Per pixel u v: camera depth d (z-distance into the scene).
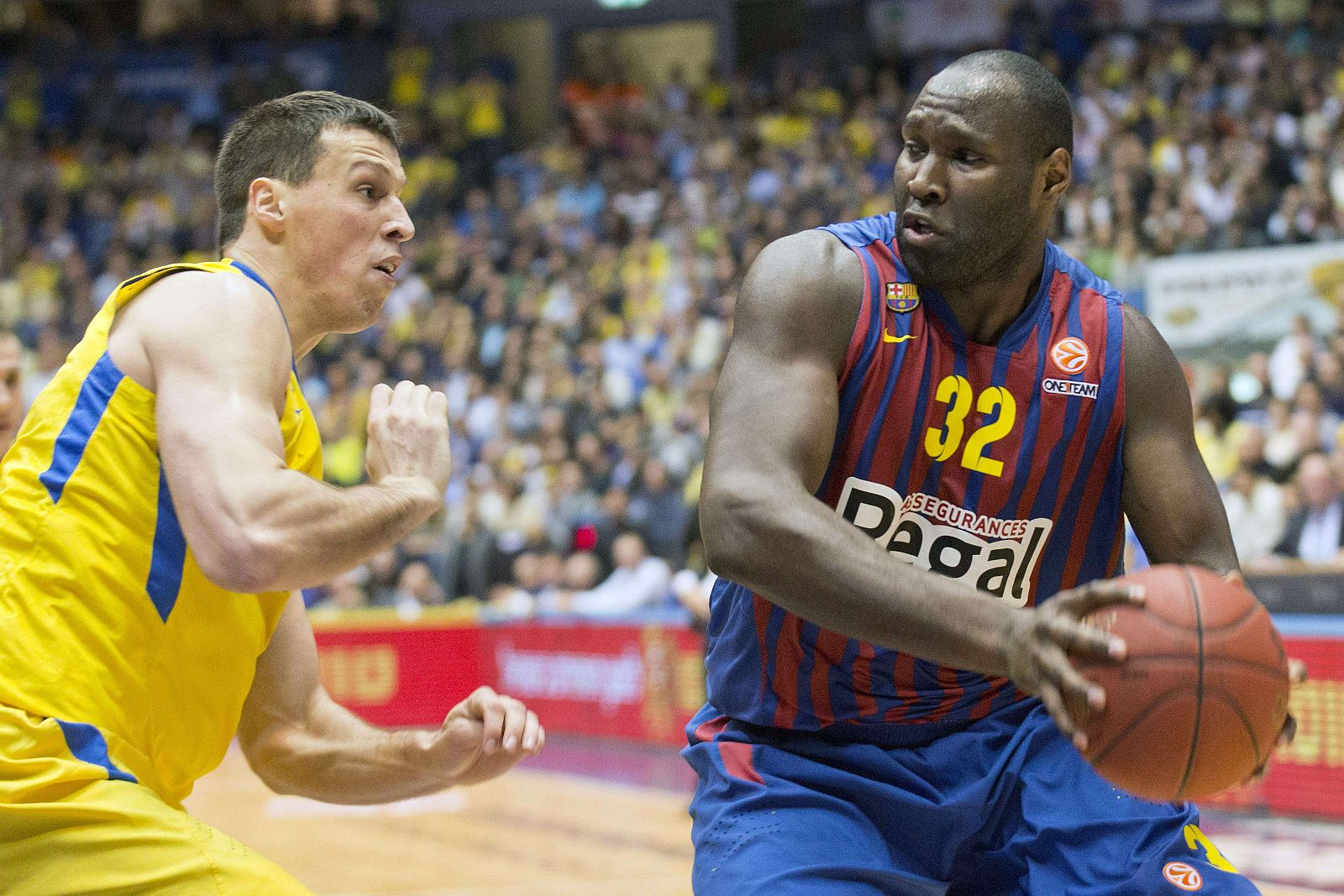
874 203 15.85
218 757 2.72
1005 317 2.57
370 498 2.41
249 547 2.24
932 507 2.56
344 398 15.52
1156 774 2.08
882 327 2.51
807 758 2.65
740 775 2.64
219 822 8.47
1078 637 1.96
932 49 20.02
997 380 2.55
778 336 2.44
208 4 24.56
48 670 2.42
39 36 24.11
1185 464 2.61
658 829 7.84
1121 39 18.50
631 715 10.57
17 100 22.98
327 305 2.69
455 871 6.91
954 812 2.61
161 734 2.56
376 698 11.91
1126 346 2.61
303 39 22.91
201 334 2.41
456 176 20.67
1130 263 12.47
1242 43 17.12
